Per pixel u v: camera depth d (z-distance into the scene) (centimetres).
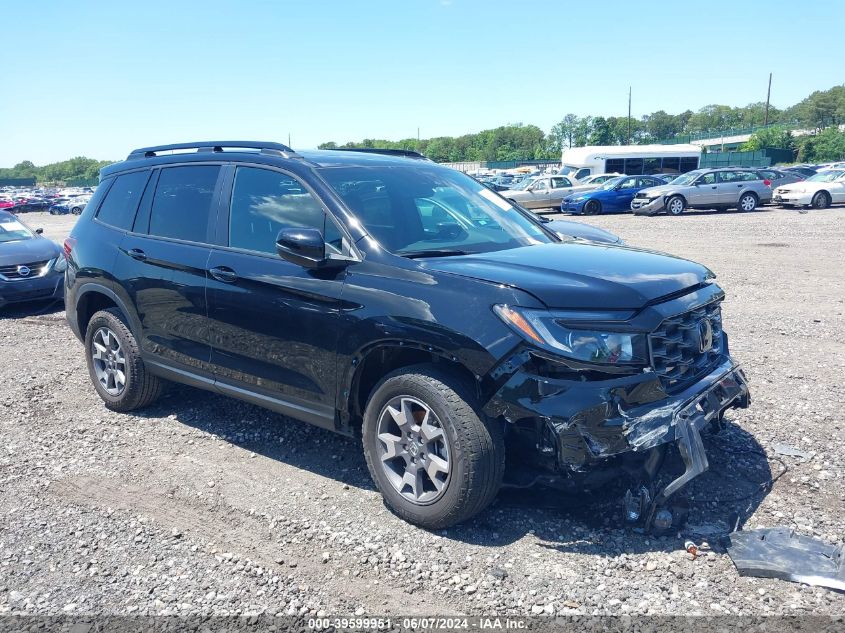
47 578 339
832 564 323
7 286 975
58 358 741
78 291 570
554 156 11694
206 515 395
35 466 466
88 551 362
